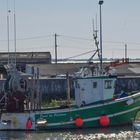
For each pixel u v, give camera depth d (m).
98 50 70.56
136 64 141.62
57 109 66.44
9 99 68.31
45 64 141.62
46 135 62.69
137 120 72.12
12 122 67.31
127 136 60.34
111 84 68.25
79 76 68.88
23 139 59.78
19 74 70.44
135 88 114.25
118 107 67.31
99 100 67.81
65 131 65.62
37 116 66.62
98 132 63.97
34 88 71.06
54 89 109.38
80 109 66.44
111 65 74.00
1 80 102.50
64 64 138.25
